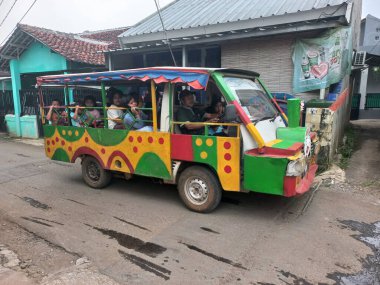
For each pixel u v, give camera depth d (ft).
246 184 13.65
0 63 43.62
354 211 15.52
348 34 24.35
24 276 10.47
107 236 13.28
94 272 10.68
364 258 11.39
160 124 15.93
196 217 15.03
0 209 16.42
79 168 24.88
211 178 14.80
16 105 41.96
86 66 39.86
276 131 15.64
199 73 14.08
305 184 14.11
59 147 20.57
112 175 19.51
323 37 23.63
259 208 15.96
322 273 10.53
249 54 27.40
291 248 12.10
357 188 18.71
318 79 24.34
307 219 14.66
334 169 21.54
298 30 23.52
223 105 16.19
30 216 15.47
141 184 20.36
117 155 17.62
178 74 14.46
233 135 13.99
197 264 11.12
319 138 21.42
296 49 24.97
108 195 18.39
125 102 18.60
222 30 28.04
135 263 11.23
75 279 10.26
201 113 17.83
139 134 16.46
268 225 14.08
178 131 15.71
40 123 40.42
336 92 27.55
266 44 26.43
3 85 51.01
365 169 22.66
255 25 26.53
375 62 48.34
